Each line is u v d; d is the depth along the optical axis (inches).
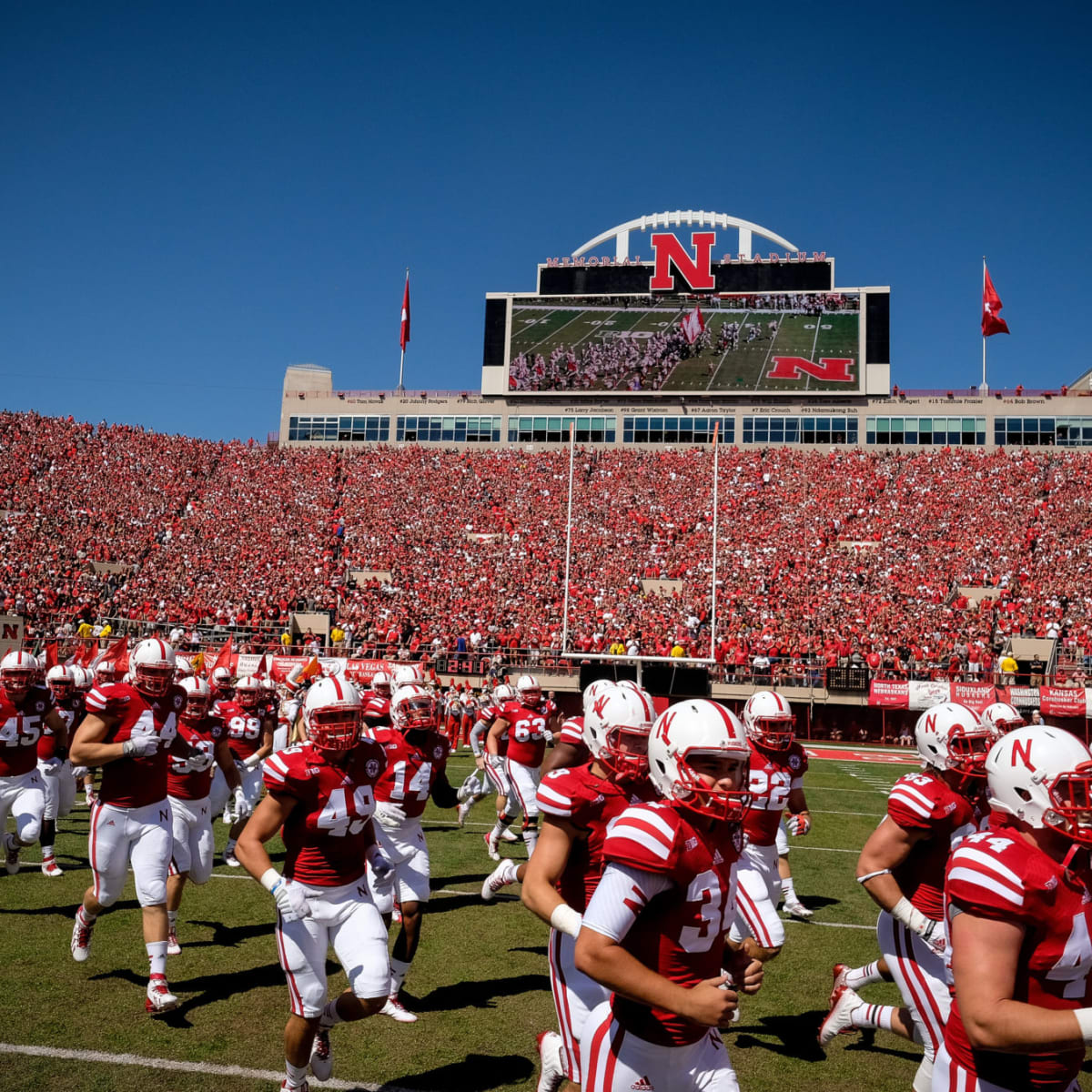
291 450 1761.8
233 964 235.6
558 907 119.9
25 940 248.1
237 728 357.7
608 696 136.2
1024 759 94.6
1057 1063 97.4
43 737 322.7
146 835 207.5
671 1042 104.3
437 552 1379.2
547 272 1717.5
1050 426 1571.1
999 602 1116.5
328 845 160.1
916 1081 155.2
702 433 1667.1
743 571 1256.2
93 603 1166.3
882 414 1616.6
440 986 226.5
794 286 1632.6
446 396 1781.5
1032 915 90.0
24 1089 160.9
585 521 1457.9
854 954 261.7
